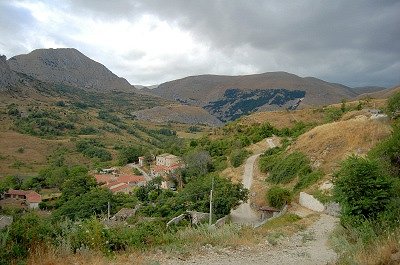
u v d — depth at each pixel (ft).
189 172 237.04
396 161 74.69
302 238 53.06
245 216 129.90
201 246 38.81
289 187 147.02
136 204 184.03
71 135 510.58
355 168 49.80
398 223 40.52
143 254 33.71
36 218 34.30
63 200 209.46
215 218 121.60
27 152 387.96
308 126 283.18
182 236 43.14
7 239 28.50
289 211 108.88
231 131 345.31
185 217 125.18
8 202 209.77
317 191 113.39
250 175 190.80
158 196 194.90
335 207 90.84
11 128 471.21
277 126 344.08
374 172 49.19
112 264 29.17
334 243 44.39
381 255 26.53
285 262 35.04
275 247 42.96
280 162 175.32
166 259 32.78
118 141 517.96
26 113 563.48
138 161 373.81
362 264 26.63
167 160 312.50
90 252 31.27
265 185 166.61
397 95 165.27
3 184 241.96
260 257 36.65
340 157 140.36
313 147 161.38
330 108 370.53
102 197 181.27
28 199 210.18
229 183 142.72
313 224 73.26
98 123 628.69
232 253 37.27
